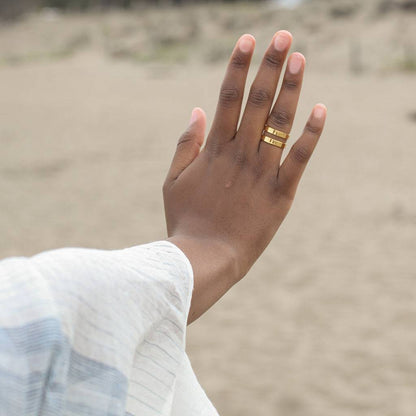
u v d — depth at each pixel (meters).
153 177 9.18
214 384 3.59
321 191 8.21
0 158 10.77
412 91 18.23
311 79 22.73
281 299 4.78
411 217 6.89
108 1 50.62
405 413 3.24
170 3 46.78
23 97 19.36
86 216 7.29
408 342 4.03
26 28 47.50
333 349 3.98
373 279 5.13
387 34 29.50
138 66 29.98
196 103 17.19
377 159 9.99
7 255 6.00
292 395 3.47
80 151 11.21
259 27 36.00
